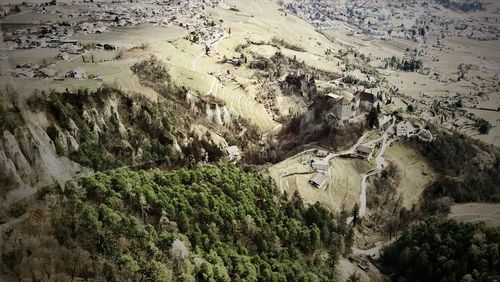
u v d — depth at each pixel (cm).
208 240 15250
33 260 11400
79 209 13612
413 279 18538
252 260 15562
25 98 19012
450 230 19438
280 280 15050
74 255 11850
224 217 16738
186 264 13088
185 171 18900
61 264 11544
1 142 15762
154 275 12006
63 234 12331
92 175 16400
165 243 13700
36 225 12850
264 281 14688
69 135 19238
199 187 17712
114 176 16062
